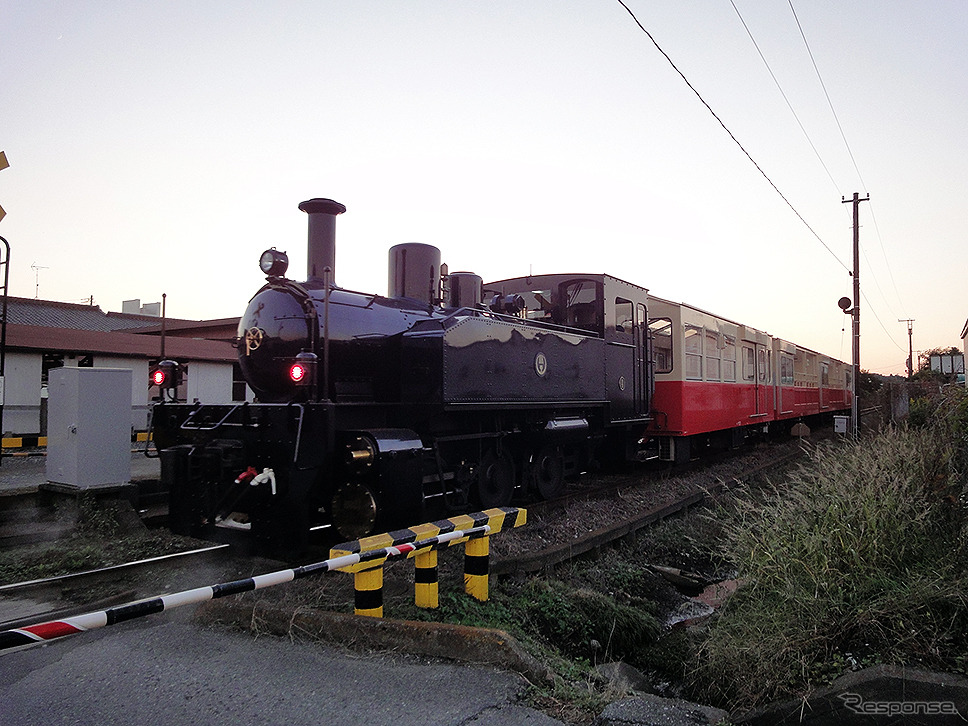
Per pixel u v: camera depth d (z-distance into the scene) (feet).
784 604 14.69
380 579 14.06
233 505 18.12
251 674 11.76
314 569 11.95
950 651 11.89
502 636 12.30
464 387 21.98
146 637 13.52
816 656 12.90
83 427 23.22
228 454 18.58
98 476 23.61
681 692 16.28
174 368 22.48
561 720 10.65
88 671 11.87
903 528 14.99
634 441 37.60
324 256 21.95
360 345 20.95
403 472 18.49
